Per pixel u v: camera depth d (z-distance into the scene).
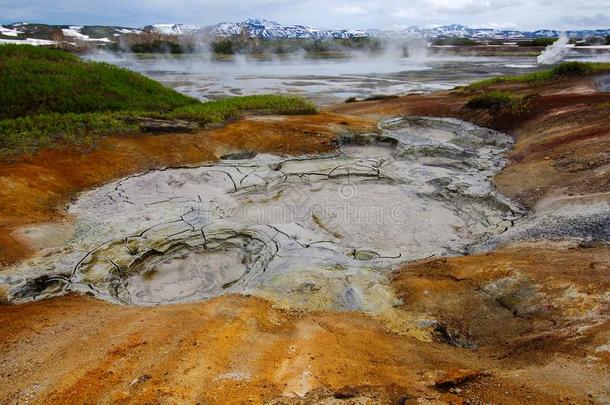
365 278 8.80
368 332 6.85
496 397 4.76
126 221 11.19
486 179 14.34
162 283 9.63
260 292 8.33
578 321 6.23
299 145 17.25
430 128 21.31
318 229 12.14
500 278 7.95
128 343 6.42
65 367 5.89
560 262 8.08
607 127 14.99
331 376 5.52
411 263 9.77
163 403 5.02
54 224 10.79
